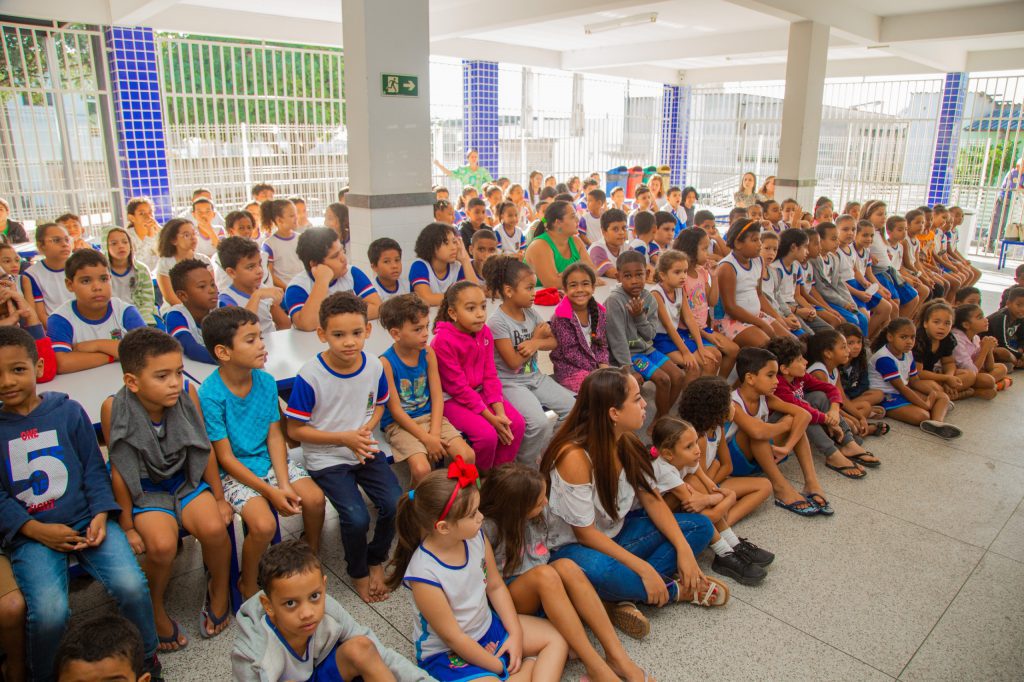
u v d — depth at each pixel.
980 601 2.62
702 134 17.05
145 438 2.21
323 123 9.69
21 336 2.03
